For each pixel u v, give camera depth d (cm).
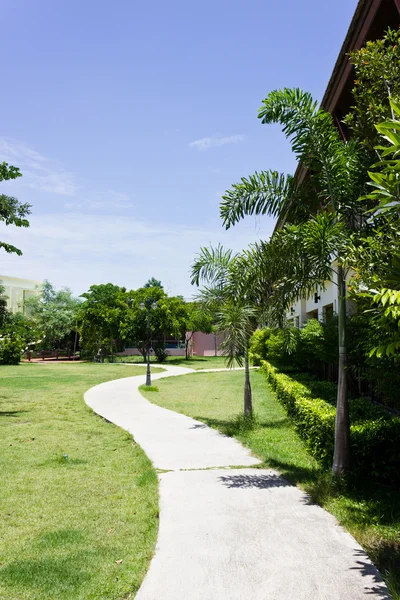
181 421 1145
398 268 349
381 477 604
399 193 315
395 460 596
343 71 948
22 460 776
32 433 1024
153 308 4159
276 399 1495
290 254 640
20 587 365
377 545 423
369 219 633
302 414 848
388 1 739
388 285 353
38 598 350
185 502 550
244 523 482
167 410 1344
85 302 4788
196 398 1647
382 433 610
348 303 920
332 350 1195
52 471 707
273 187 683
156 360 4656
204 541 439
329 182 642
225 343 1033
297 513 509
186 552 416
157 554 414
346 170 634
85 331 4716
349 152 647
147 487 612
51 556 420
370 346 556
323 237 564
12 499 579
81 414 1312
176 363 4269
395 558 396
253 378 2355
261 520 489
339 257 574
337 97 1004
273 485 612
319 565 387
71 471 707
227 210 686
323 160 643
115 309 4456
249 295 786
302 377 1627
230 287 941
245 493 580
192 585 359
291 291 659
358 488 587
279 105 641
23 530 483
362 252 481
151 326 4219
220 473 673
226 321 1012
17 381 2370
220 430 1017
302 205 686
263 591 348
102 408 1394
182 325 4491
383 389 633
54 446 887
